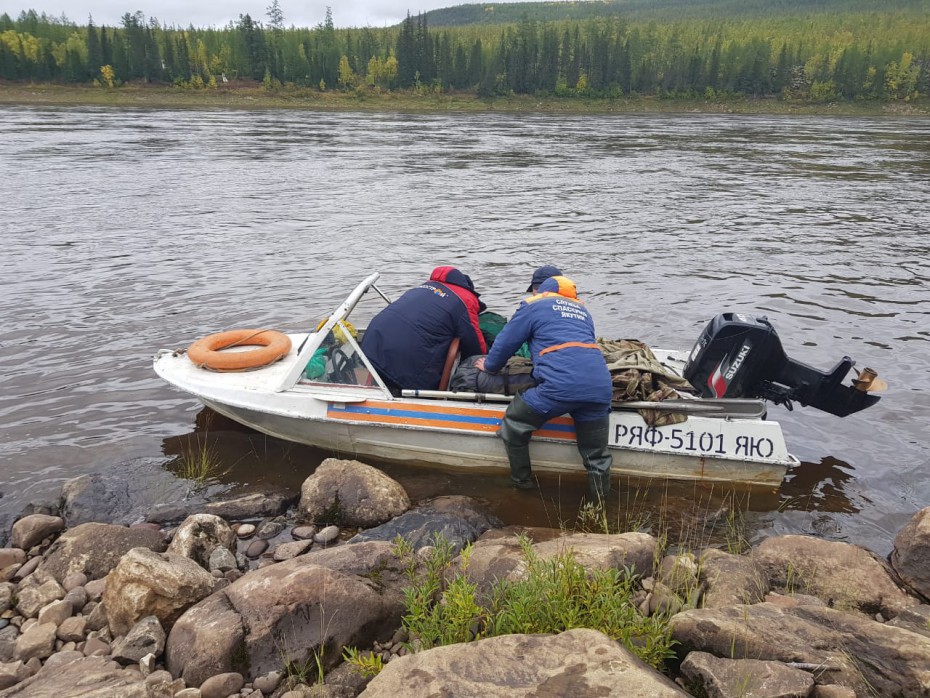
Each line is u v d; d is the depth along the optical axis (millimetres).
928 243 15000
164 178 23641
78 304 10070
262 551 4766
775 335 5594
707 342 5797
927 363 8281
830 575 4301
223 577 4367
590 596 3451
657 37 155500
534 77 115188
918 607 3850
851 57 117500
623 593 3623
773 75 117312
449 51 117812
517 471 5582
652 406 5535
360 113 83875
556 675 2846
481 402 5676
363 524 5074
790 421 6824
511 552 4246
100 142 35656
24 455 5992
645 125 65062
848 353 8602
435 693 2811
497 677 2873
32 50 101188
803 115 98000
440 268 6133
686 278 11992
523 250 14047
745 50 127875
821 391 5707
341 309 6027
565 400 5176
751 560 4355
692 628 3338
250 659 3494
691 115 91875
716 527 5176
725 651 3227
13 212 17047
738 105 108562
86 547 4504
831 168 29562
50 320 9352
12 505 5277
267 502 5262
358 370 5926
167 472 5777
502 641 3080
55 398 7078
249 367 6277
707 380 5832
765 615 3430
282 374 6207
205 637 3500
